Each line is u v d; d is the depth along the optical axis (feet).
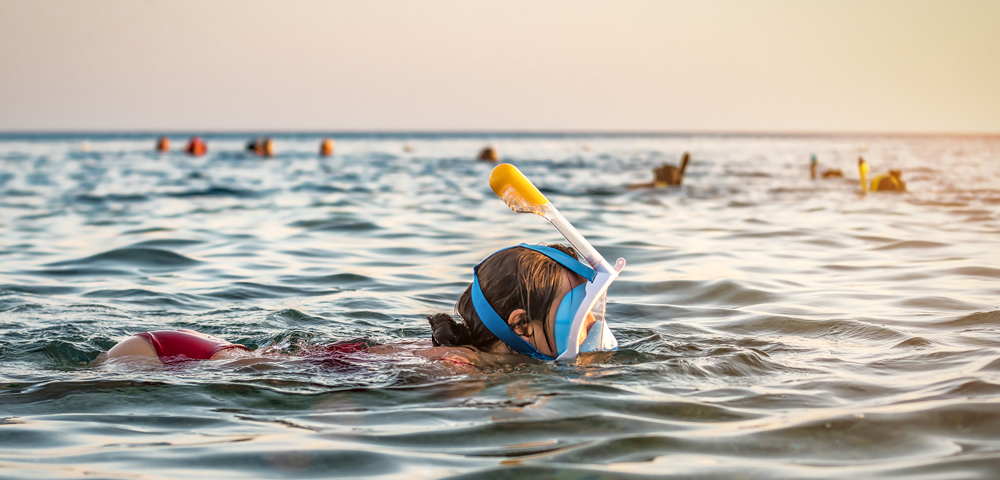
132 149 148.56
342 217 29.07
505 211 31.76
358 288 15.26
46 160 92.58
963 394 6.71
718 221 27.17
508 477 5.19
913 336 9.39
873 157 112.06
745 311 12.11
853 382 7.32
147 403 6.92
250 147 109.40
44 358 9.06
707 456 5.55
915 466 5.26
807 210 31.09
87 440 6.05
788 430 6.02
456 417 6.38
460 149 161.58
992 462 5.24
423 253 20.33
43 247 21.39
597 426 6.14
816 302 12.71
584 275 7.70
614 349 8.36
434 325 8.13
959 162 91.25
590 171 68.33
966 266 16.19
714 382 7.37
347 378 7.50
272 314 12.27
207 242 22.49
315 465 5.49
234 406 6.81
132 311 12.76
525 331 7.69
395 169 71.82
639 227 25.43
